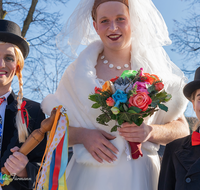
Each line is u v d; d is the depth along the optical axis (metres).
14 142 2.37
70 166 2.59
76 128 2.51
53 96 2.71
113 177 2.29
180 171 2.11
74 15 2.78
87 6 2.73
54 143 2.12
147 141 2.46
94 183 2.31
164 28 2.65
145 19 2.58
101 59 2.78
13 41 2.52
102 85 2.34
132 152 2.31
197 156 2.12
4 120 2.44
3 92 2.54
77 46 2.79
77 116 2.56
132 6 2.51
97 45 2.78
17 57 2.56
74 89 2.57
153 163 2.45
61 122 2.15
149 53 2.67
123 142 2.34
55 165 2.09
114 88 2.10
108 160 2.28
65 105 2.62
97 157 2.31
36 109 2.65
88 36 2.82
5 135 2.39
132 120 2.12
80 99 2.51
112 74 2.63
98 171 2.34
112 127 2.40
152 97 2.06
